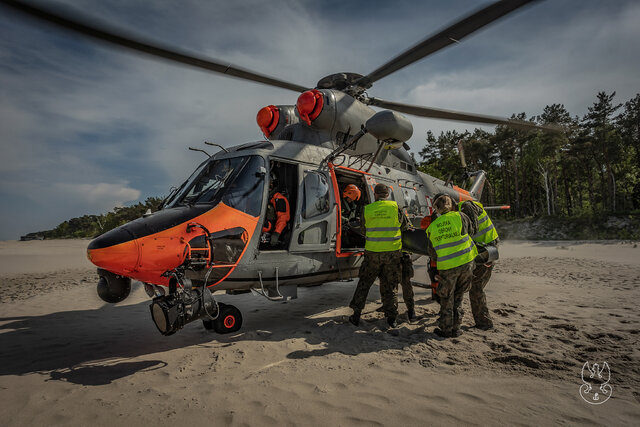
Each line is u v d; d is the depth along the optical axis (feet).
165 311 10.18
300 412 7.27
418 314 16.60
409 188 23.13
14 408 7.55
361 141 19.94
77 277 35.12
